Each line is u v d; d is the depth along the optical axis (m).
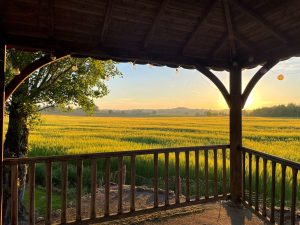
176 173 4.96
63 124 37.34
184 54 4.68
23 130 6.20
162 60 4.48
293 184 3.74
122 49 4.18
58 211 5.82
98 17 3.62
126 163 12.20
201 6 3.71
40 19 3.42
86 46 3.95
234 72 5.17
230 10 3.80
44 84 6.22
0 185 3.54
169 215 4.77
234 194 5.33
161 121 47.38
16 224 3.74
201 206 5.18
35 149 15.15
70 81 6.45
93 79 6.79
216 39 4.51
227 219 4.60
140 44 4.26
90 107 7.02
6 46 3.63
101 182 9.47
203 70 4.91
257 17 3.63
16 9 3.23
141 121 47.16
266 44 4.39
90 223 4.25
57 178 10.15
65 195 4.10
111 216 4.39
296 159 12.38
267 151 14.40
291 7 3.40
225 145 5.41
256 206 4.71
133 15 3.70
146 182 9.65
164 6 3.52
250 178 4.95
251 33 4.20
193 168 10.38
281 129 29.30
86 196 6.93
